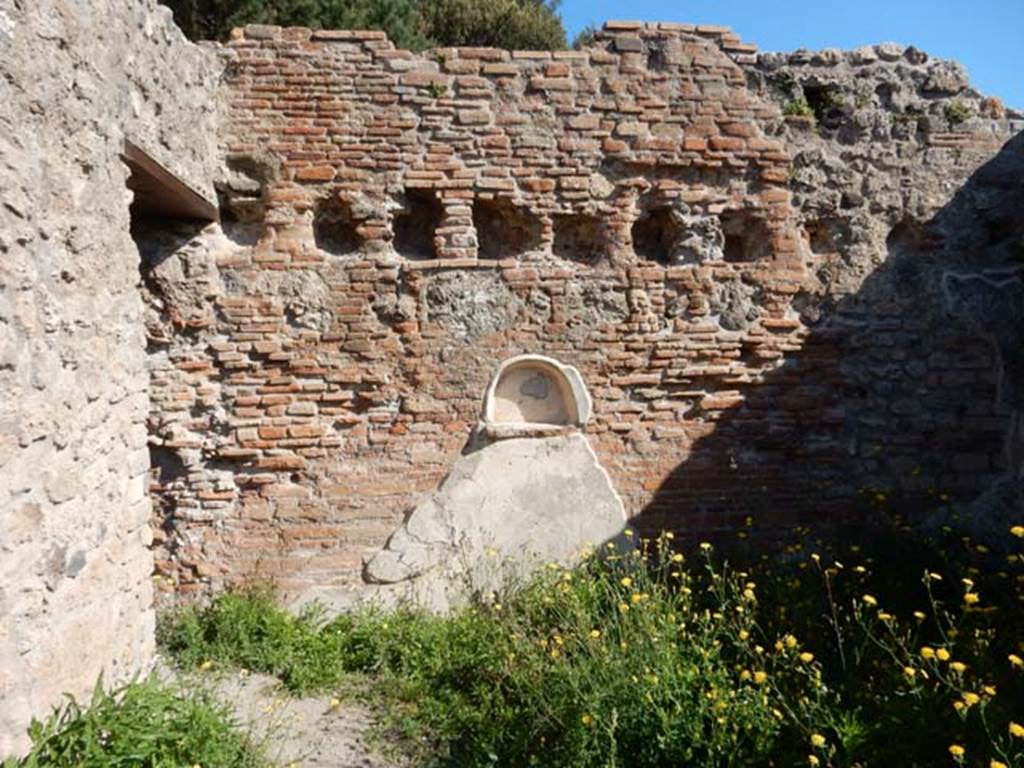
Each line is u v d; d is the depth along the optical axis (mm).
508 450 5191
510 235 5359
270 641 4508
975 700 2744
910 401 5543
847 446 5508
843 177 5520
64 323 2812
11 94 2480
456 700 3885
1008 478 5480
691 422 5398
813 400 5477
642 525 5324
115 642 3207
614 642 3742
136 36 3590
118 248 3352
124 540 3342
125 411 3395
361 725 3826
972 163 5633
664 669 3330
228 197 4980
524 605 4527
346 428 5098
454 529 5113
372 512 5090
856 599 4598
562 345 5250
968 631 3930
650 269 5324
